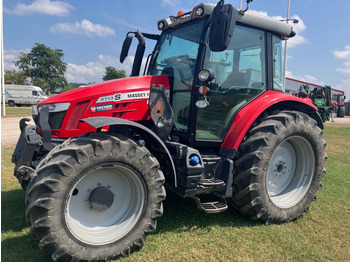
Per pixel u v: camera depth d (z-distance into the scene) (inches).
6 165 203.3
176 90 128.1
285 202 133.1
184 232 113.8
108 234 95.0
